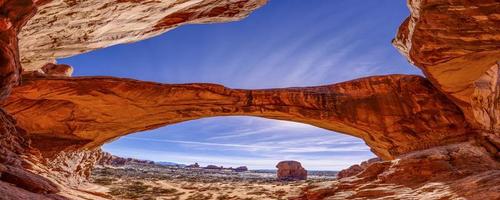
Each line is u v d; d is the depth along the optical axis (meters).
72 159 20.41
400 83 18.30
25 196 5.86
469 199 8.66
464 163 12.68
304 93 19.12
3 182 6.09
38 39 12.20
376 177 14.17
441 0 8.25
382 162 14.56
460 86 14.41
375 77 18.81
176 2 12.54
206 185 43.06
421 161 12.83
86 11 10.56
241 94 18.88
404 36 12.48
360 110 18.55
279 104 19.00
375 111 18.34
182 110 18.98
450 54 11.14
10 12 6.90
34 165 10.66
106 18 11.82
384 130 18.25
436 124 16.86
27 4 7.32
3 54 6.95
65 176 17.86
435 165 12.45
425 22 9.67
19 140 11.11
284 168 64.75
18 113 17.22
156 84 17.77
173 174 68.06
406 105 17.97
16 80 7.90
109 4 10.61
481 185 9.25
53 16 10.15
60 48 14.17
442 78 13.73
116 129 20.12
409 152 16.95
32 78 16.30
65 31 12.05
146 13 12.79
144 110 18.58
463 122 16.20
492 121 14.91
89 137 19.61
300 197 15.75
